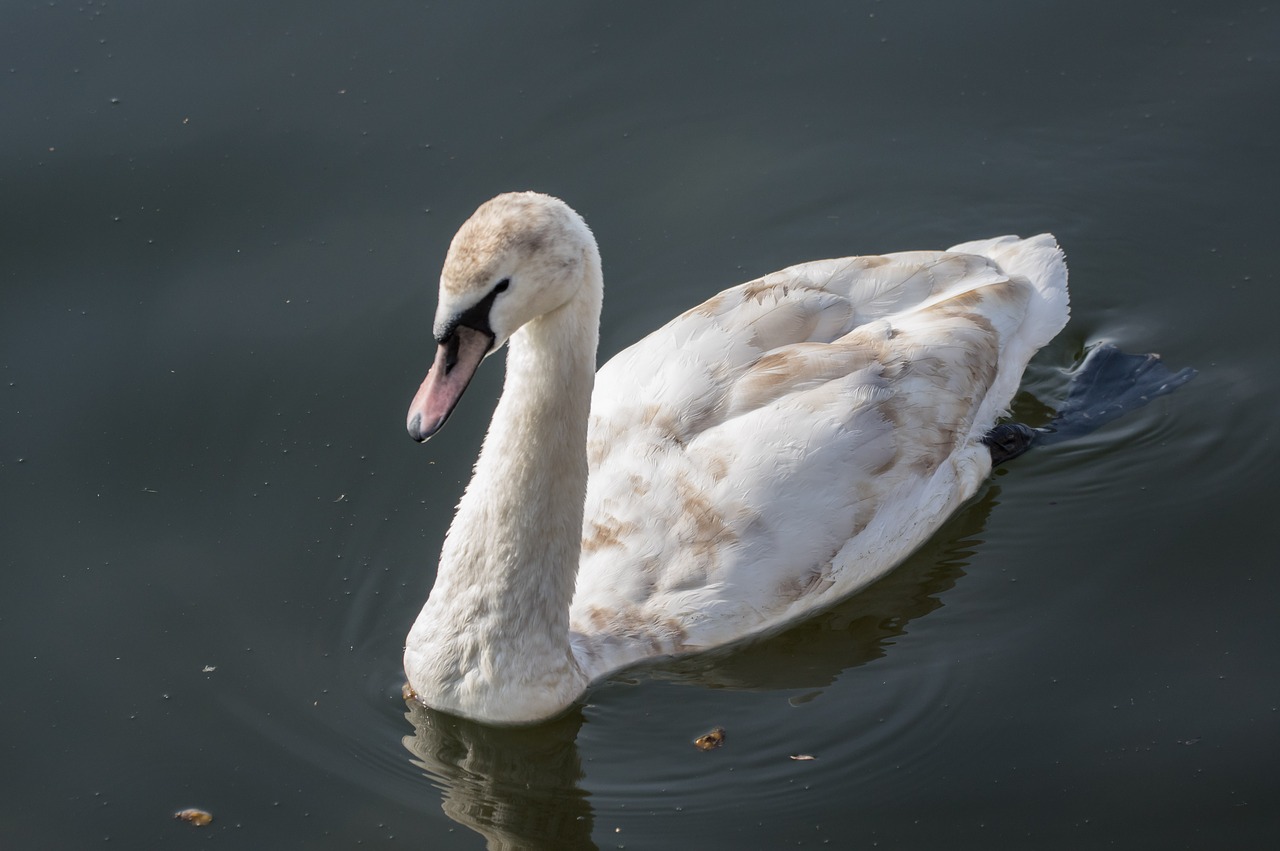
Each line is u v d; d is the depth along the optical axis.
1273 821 10.19
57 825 10.13
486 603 10.33
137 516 12.46
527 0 17.08
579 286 9.17
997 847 10.13
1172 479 13.21
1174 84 16.55
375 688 11.28
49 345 13.62
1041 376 14.52
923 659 11.64
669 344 12.03
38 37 16.30
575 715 11.11
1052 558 12.53
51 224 14.54
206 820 10.20
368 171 15.27
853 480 11.70
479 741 10.96
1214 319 14.69
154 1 16.77
